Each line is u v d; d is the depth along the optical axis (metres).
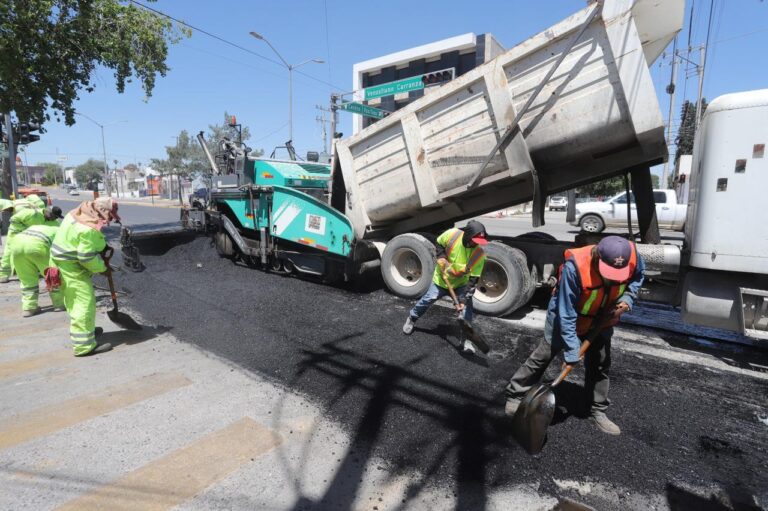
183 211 9.73
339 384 3.54
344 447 2.72
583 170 5.25
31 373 3.69
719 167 3.86
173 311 5.47
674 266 4.46
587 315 2.80
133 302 5.87
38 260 5.21
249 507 2.19
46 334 4.67
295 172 7.45
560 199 39.06
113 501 2.21
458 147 5.25
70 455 2.58
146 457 2.57
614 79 4.17
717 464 2.65
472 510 2.22
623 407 3.29
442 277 4.33
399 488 2.37
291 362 3.95
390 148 5.91
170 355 4.11
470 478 2.47
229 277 7.30
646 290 4.78
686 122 26.67
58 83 11.34
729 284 4.02
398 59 27.98
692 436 2.94
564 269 2.72
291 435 2.83
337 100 14.62
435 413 3.13
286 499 2.26
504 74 4.71
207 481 2.37
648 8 3.99
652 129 4.15
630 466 2.61
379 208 6.30
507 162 4.95
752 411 3.28
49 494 2.26
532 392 2.72
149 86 13.20
